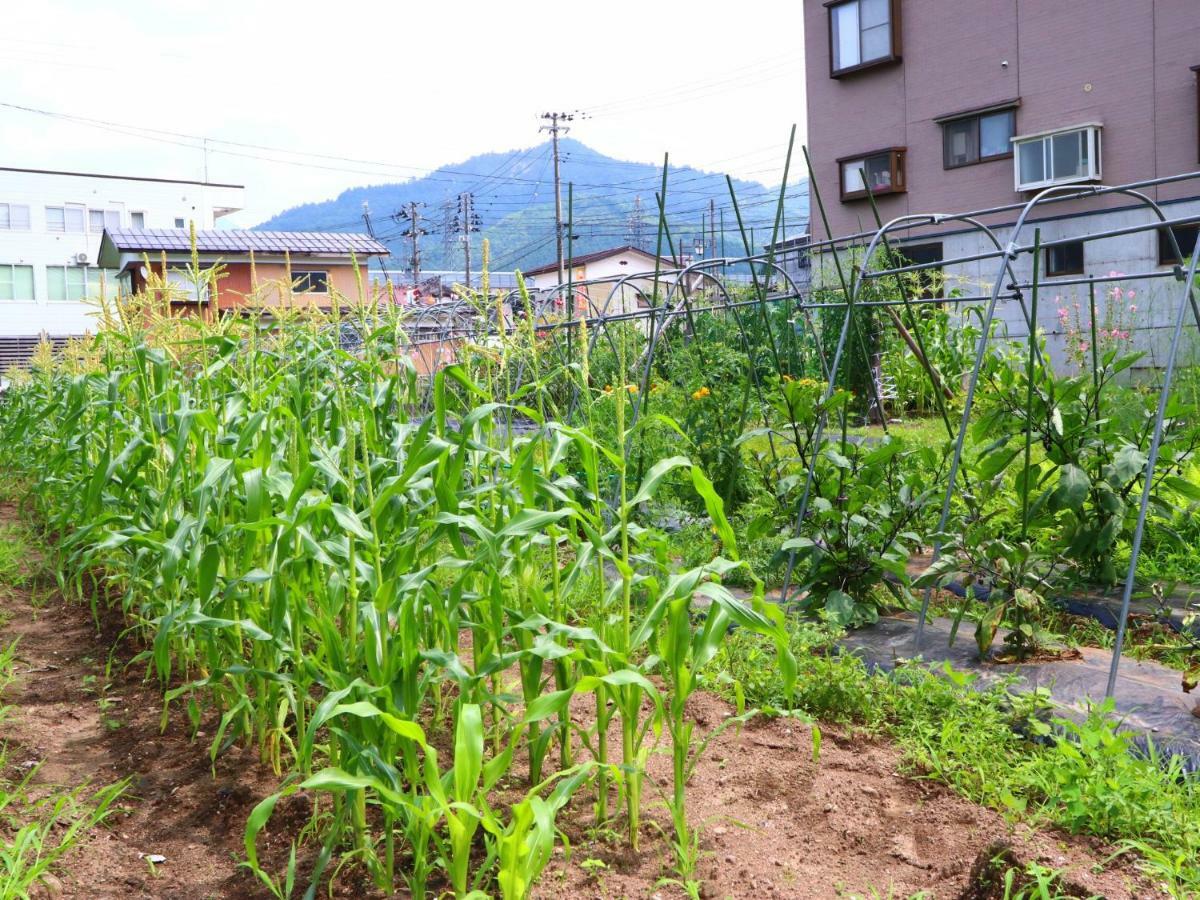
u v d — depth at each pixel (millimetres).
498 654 2898
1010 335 14742
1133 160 14734
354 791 2453
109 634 4742
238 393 3822
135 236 23375
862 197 18328
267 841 2717
